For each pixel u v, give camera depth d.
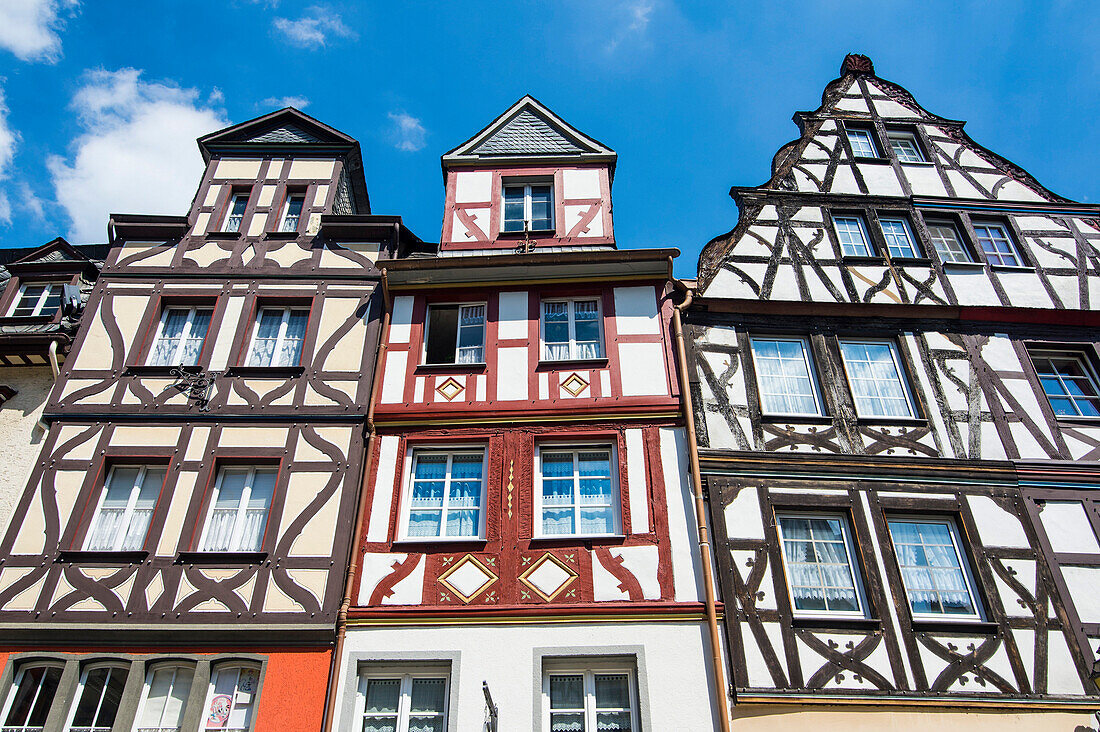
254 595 9.55
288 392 11.33
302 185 13.85
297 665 9.12
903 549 10.08
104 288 12.45
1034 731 8.63
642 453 10.62
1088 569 9.88
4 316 12.46
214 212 13.48
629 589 9.51
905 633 9.25
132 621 9.35
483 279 12.43
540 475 10.70
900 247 13.24
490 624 9.34
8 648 9.23
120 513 10.42
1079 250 13.35
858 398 11.38
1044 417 11.28
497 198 13.80
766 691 8.73
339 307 12.26
